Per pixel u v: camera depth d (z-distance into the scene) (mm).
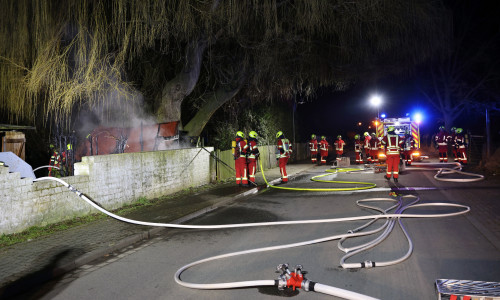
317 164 24359
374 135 20406
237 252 5512
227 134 19172
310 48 14812
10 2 8578
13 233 6488
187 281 4500
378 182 13336
